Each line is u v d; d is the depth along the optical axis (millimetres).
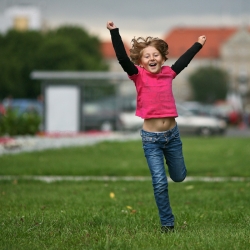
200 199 21531
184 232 14062
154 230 14117
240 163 35156
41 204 19703
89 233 13742
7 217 16281
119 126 64562
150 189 24562
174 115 13961
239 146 47656
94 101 62156
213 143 50625
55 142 48250
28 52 170375
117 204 19828
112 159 37531
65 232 13867
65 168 32344
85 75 57469
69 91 57281
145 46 14039
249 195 22438
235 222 16062
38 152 40594
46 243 12828
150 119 14016
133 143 48312
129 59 13922
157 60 13969
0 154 39000
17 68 168875
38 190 24062
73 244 12656
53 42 169000
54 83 57250
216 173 30578
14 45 171750
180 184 26453
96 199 21219
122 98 67438
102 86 61250
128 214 17047
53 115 57344
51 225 14781
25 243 12797
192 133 71250
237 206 19453
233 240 12797
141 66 14367
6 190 23922
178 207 19281
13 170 31312
